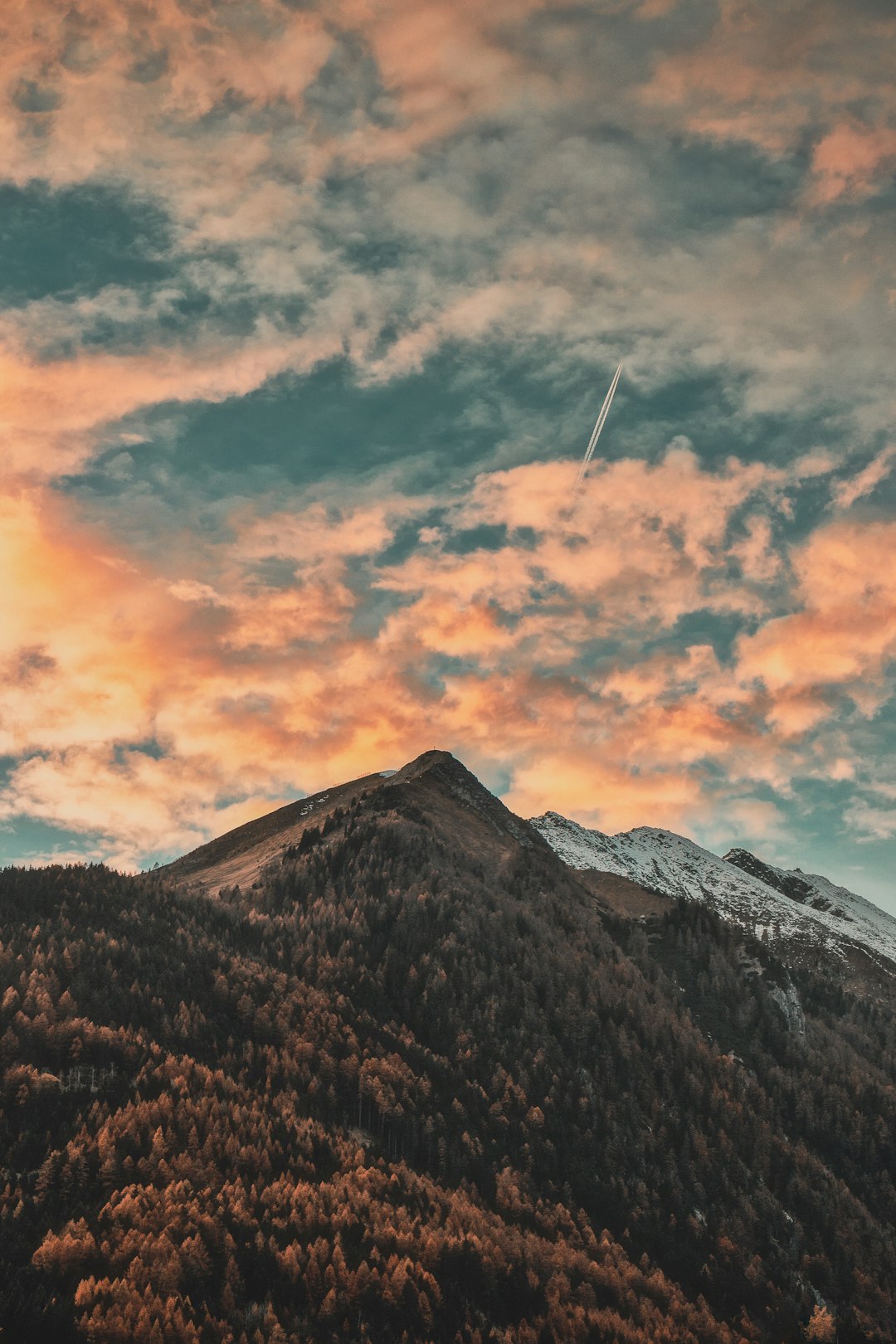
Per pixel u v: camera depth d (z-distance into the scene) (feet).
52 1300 426.10
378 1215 507.71
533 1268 516.73
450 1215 526.98
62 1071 570.87
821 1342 553.23
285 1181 517.96
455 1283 490.49
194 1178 509.35
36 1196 483.51
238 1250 472.85
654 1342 492.95
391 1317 461.37
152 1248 456.04
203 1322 435.94
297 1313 453.99
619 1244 572.10
